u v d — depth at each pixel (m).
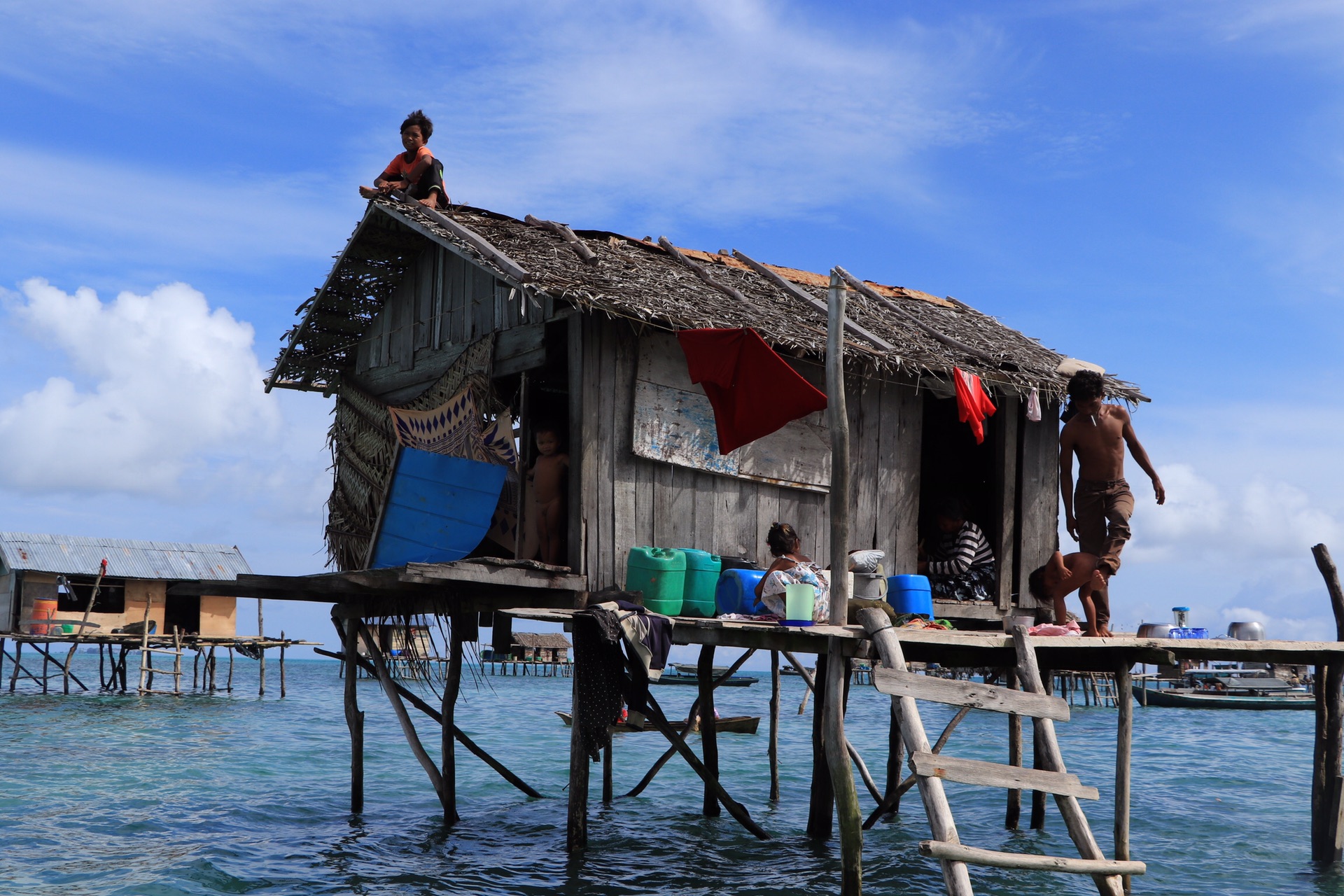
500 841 12.56
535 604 11.06
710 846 12.39
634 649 9.59
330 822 13.86
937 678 8.48
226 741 24.33
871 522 12.63
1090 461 11.53
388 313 15.07
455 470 12.02
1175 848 13.11
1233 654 11.26
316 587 11.78
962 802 16.14
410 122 14.19
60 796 16.11
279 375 16.02
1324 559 12.19
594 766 19.77
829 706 9.03
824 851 12.18
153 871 10.88
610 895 10.19
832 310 9.23
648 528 11.19
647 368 11.32
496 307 12.78
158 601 39.09
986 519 15.47
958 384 12.01
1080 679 43.66
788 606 9.27
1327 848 12.00
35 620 36.94
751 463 11.80
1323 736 12.07
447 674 12.63
